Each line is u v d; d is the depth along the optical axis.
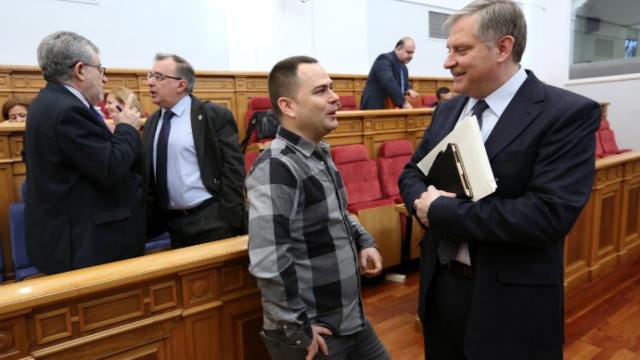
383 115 3.54
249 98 4.55
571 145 0.91
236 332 1.23
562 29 7.55
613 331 2.19
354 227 1.24
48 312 0.94
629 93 6.66
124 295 1.03
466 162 0.99
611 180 2.95
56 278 0.99
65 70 1.36
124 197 1.45
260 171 0.95
